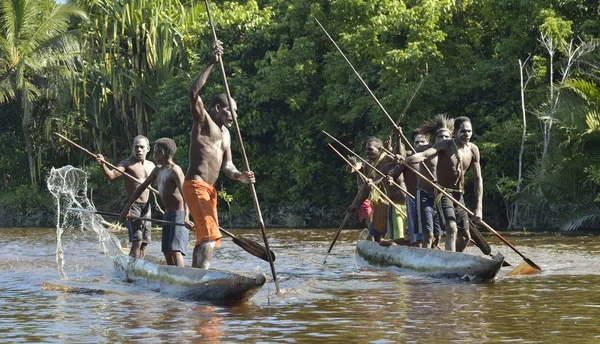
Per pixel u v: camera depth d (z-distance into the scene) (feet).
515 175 73.72
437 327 20.92
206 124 28.43
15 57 98.53
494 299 25.70
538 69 70.23
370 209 41.65
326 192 86.48
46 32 97.25
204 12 95.50
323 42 84.53
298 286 28.86
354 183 83.20
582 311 23.22
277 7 90.17
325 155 86.12
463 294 26.94
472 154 34.55
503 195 72.54
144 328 21.12
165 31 92.38
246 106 85.61
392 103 74.79
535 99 72.02
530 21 73.26
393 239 38.63
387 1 79.10
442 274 31.91
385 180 39.60
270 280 30.81
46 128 97.35
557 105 66.49
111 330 20.89
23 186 98.68
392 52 74.74
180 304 25.20
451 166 34.24
